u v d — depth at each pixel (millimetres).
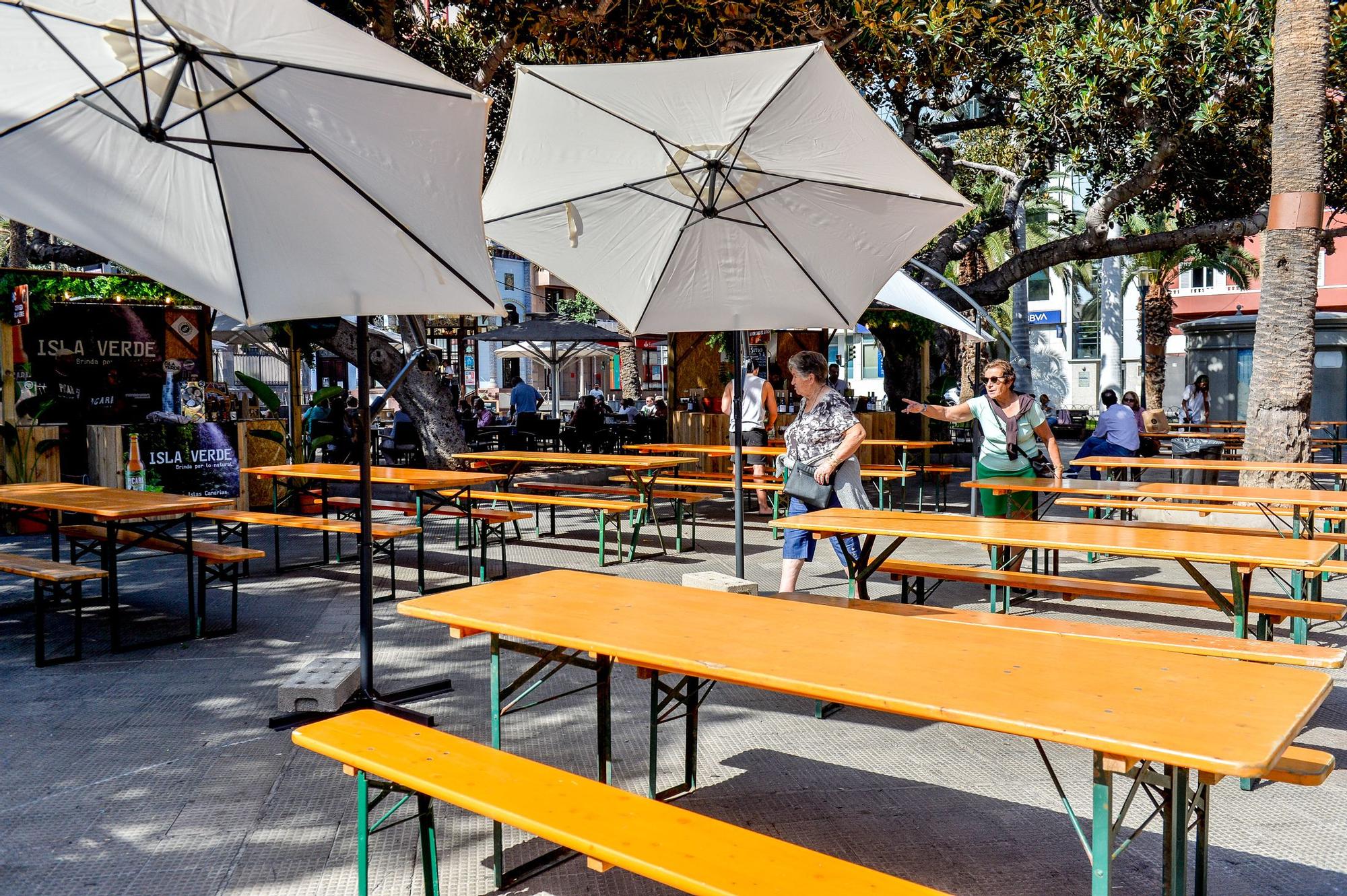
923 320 17953
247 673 6164
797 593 6336
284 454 13688
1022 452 7898
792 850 2723
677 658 3209
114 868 3639
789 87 5375
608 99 5645
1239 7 13492
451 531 12117
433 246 4578
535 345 25188
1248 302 38500
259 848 3814
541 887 3539
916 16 13016
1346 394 22359
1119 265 36812
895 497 15680
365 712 3836
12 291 11875
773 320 7051
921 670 3064
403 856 3754
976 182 27859
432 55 14750
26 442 11656
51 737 5004
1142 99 13836
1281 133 11234
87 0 3748
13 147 4309
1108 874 2609
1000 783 4469
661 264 6691
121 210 4602
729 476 13617
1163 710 2637
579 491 11969
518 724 5191
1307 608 5402
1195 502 11578
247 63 3941
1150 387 32156
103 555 8305
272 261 4750
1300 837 3924
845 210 6219
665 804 3029
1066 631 4867
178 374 15617
